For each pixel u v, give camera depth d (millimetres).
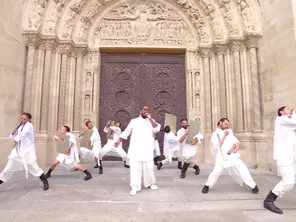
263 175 6559
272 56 7504
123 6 10438
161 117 10070
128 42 10156
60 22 9234
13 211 3471
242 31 8812
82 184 5262
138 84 10289
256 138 7805
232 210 3551
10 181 5520
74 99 9312
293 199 4098
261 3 8320
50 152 8359
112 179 5848
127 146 9891
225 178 6039
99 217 3252
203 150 9297
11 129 7504
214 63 9578
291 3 6480
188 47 10203
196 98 9836
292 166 3582
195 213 3422
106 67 10391
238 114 8477
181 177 6043
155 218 3227
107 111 10016
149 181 4863
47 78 8523
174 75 10453
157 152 8148
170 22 10453
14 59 7734
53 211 3488
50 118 8539
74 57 9500
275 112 7281
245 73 8555
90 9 9844
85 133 7250
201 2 9719
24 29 8297
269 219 3191
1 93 6988
